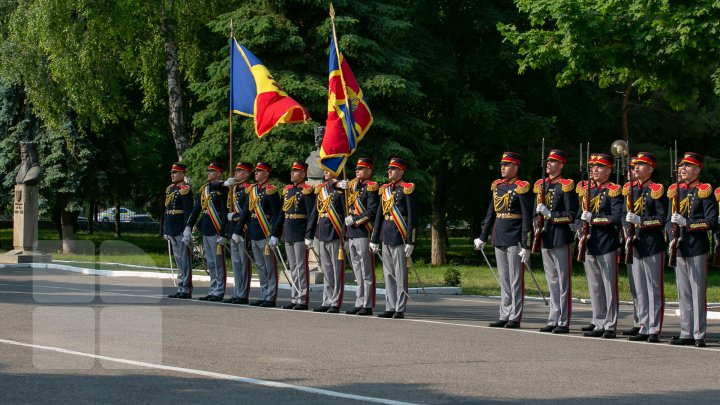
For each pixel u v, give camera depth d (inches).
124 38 1149.1
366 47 1052.5
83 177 1353.3
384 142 1075.3
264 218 599.8
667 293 805.2
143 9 1131.9
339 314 555.2
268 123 708.0
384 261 546.0
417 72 1210.6
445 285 804.6
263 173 605.6
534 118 1243.8
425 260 1493.6
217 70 1074.1
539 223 484.7
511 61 1222.3
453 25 1289.4
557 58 780.0
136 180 1494.8
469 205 1457.9
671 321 553.3
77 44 1138.0
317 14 1091.9
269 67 1069.1
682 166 444.5
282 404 275.0
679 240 436.1
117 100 1204.5
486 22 1234.0
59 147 1353.3
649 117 1413.6
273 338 426.0
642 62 727.7
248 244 609.9
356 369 342.0
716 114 1412.4
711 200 436.5
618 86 1451.8
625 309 663.8
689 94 756.0
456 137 1316.4
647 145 1387.8
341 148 645.9
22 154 1071.6
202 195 636.7
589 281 474.9
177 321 489.1
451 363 359.9
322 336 437.1
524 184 498.9
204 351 379.2
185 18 1152.2
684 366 365.4
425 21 1291.8
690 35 658.8
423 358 372.2
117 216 1952.5
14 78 1277.1
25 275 851.4
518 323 499.2
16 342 386.0
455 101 1262.3
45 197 1406.3
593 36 714.8
